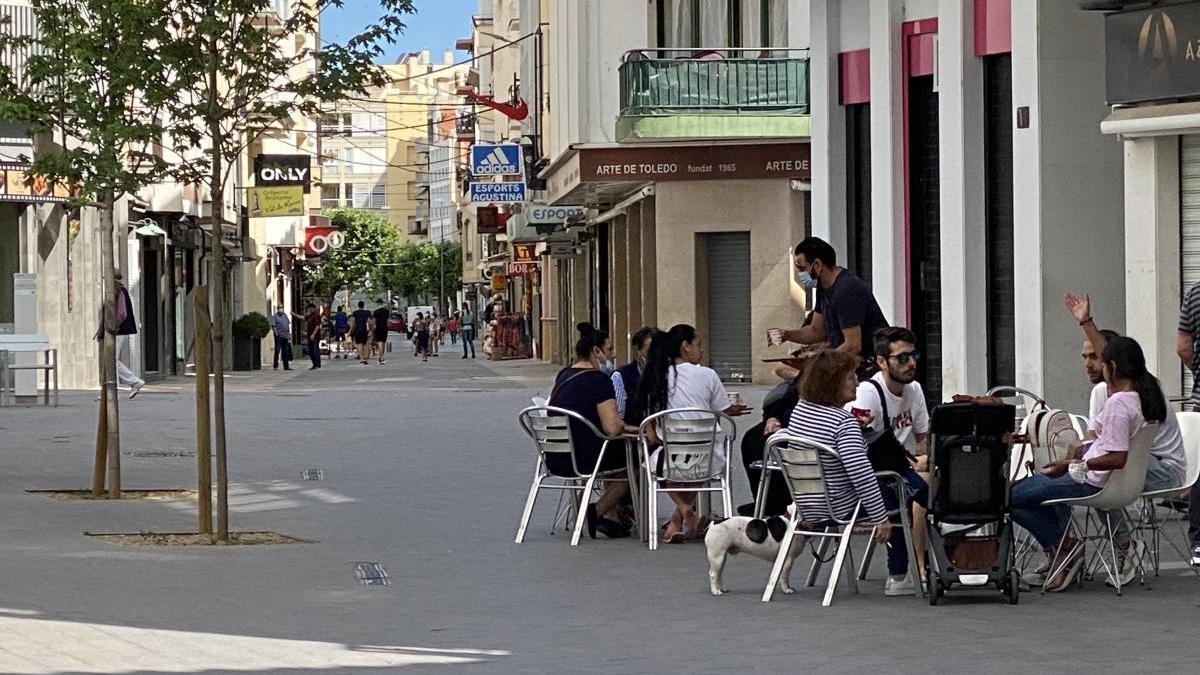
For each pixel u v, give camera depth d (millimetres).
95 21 16953
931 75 21422
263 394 38188
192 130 16125
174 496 18141
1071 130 19391
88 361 41000
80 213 40438
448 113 147375
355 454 22797
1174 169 17328
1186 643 9719
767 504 13781
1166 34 17078
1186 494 12484
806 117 37156
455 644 9891
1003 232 20391
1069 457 12047
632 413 14578
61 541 14555
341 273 144750
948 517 11172
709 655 9492
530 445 24125
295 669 9086
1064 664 9109
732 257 39844
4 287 38531
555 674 8969
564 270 63281
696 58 37562
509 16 74750
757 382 39344
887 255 22062
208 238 56625
